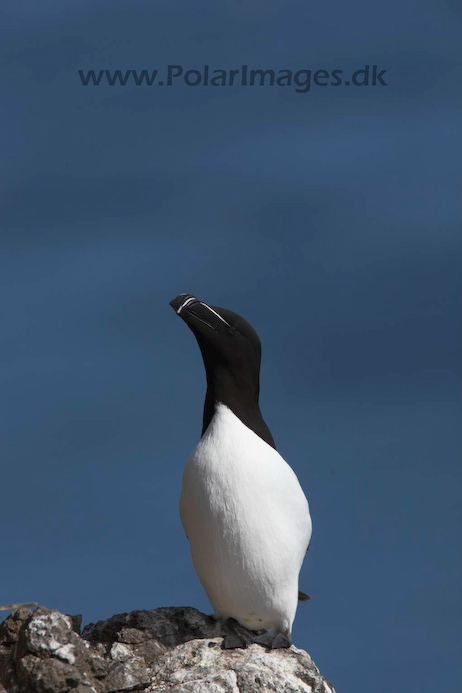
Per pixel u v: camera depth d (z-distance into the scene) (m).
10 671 10.51
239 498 11.23
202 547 11.51
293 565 11.59
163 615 11.87
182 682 10.72
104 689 10.56
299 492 11.69
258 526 11.25
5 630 10.95
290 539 11.46
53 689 10.06
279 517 11.38
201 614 11.99
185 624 11.82
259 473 11.31
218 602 11.77
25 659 10.34
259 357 12.03
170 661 11.14
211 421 11.79
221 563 11.40
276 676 10.73
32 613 10.91
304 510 11.73
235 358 11.77
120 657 11.21
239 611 11.68
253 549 11.28
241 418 11.75
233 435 11.52
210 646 11.32
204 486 11.36
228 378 11.80
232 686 10.57
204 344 11.79
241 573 11.37
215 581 11.57
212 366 11.84
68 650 10.36
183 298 11.67
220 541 11.32
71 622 11.02
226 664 10.98
